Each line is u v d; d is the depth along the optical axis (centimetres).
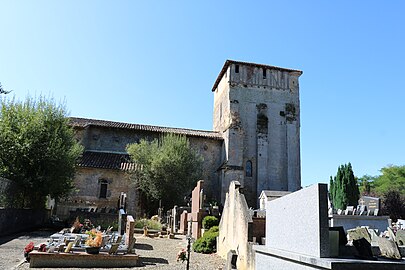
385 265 457
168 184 3109
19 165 2073
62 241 1201
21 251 1246
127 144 3478
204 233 1573
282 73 3903
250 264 959
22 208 2067
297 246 562
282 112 3791
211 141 3756
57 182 2194
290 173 3609
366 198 2541
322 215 498
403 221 2234
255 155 3609
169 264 1134
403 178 5769
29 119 2198
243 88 3741
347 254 537
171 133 3472
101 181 3130
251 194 3494
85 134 3425
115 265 1066
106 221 2186
